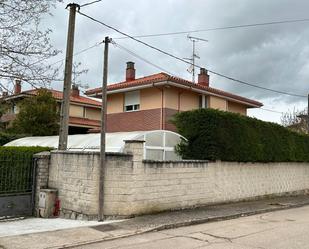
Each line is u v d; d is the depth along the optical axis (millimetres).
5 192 12688
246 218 13117
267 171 19281
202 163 14898
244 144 17078
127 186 12047
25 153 13406
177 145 16125
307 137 23297
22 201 12992
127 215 11945
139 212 12320
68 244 8938
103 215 11727
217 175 15695
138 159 12391
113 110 29281
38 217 12914
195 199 14484
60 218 12648
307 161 23000
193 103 28250
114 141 16453
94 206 11914
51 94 30750
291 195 21203
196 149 15570
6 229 10547
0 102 11586
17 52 10594
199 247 8547
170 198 13414
